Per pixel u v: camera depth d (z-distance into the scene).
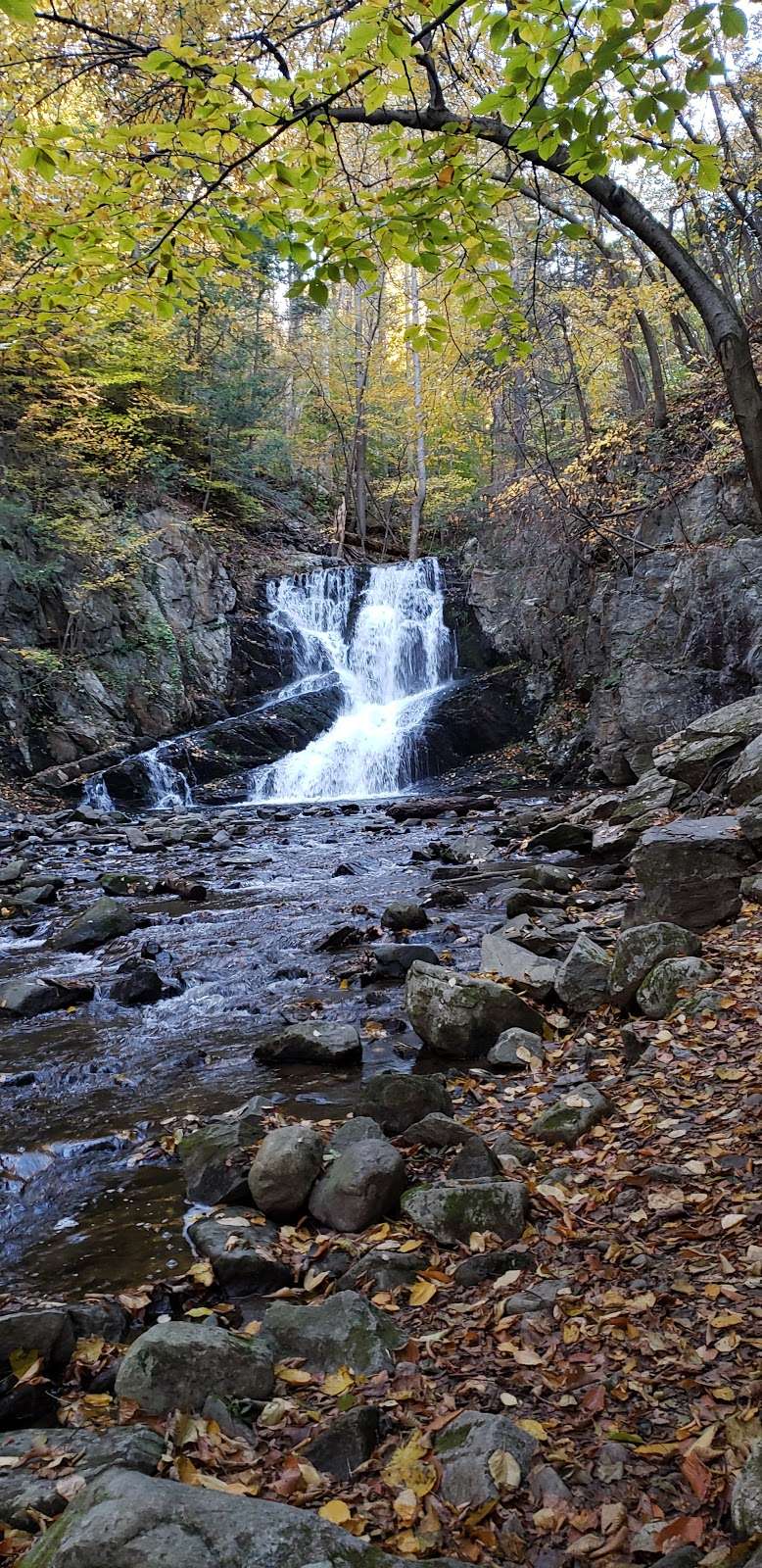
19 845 14.78
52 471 21.59
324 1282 3.50
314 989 7.48
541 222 7.66
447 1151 4.39
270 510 29.83
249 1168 4.32
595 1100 4.59
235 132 3.60
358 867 12.34
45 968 8.55
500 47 3.44
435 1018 5.89
